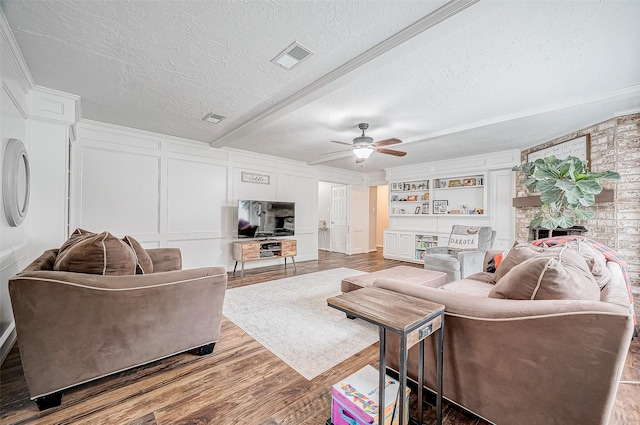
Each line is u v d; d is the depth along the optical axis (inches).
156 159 167.0
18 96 88.3
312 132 156.5
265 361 79.3
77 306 60.8
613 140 118.1
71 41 75.4
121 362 67.1
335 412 53.8
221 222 196.1
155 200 166.9
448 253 176.7
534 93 104.7
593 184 98.4
